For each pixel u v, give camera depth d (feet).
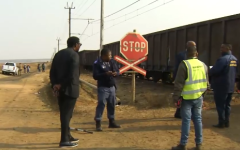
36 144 17.84
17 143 18.04
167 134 20.34
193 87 16.17
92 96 47.78
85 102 37.86
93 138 19.40
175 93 16.22
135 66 32.73
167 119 25.18
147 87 61.67
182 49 56.39
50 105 35.96
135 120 25.08
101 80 21.45
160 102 31.89
